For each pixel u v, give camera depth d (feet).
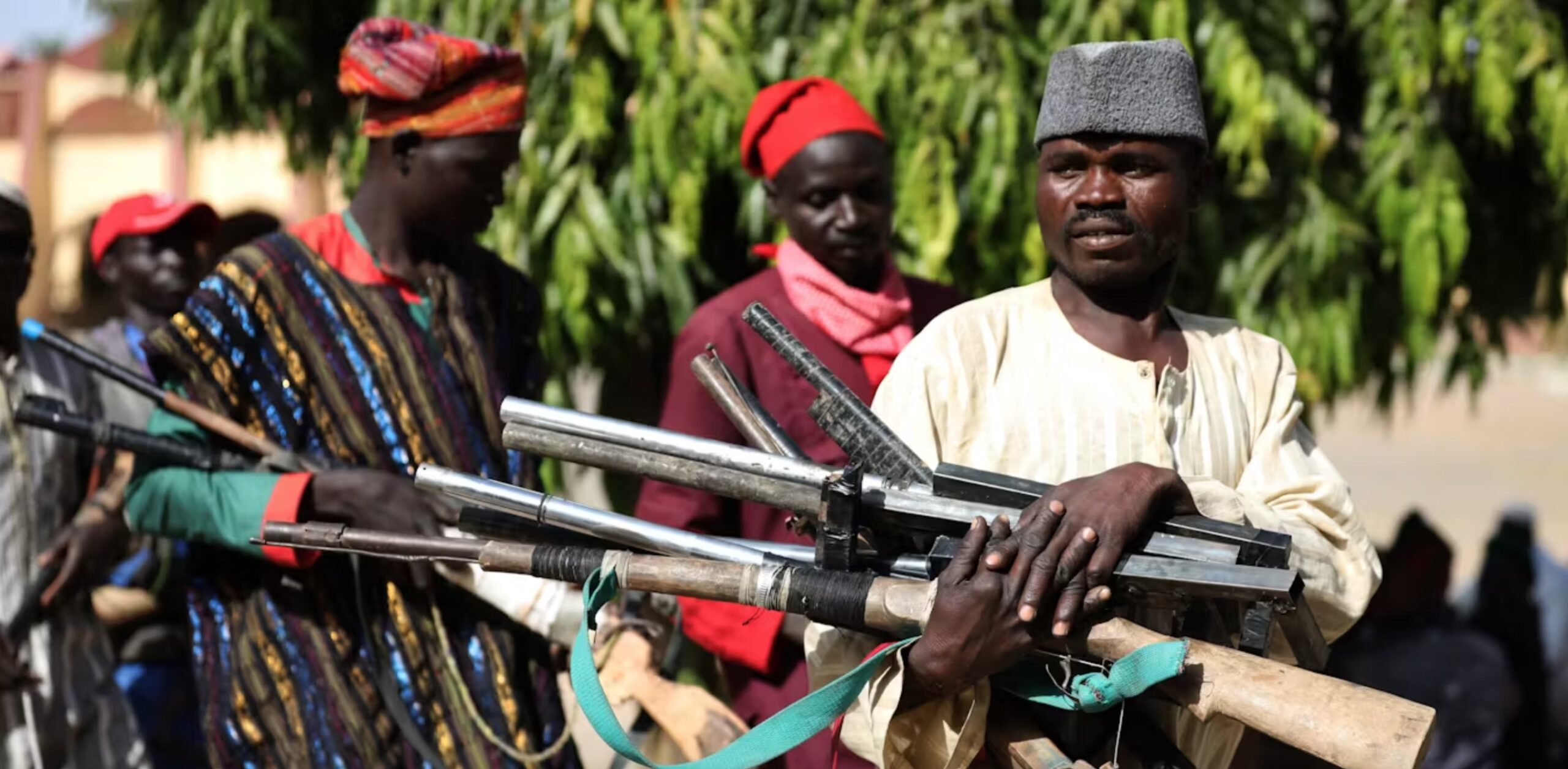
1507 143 11.99
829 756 9.54
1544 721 16.40
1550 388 82.07
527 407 6.91
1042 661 6.39
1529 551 16.69
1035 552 5.91
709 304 10.52
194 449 8.82
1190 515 6.16
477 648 9.16
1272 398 7.16
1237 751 7.52
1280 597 5.79
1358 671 14.87
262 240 9.21
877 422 6.61
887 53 11.50
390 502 8.68
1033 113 11.51
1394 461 53.31
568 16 11.59
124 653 12.46
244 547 8.68
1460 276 13.43
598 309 11.85
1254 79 11.28
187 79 13.47
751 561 6.61
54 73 48.08
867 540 6.61
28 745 10.32
